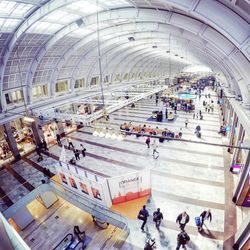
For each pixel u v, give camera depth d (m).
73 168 11.93
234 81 11.58
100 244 9.88
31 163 16.05
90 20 11.88
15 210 10.91
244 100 9.24
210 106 28.95
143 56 34.41
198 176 12.89
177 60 48.97
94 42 18.22
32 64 15.53
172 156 15.61
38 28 12.01
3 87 14.67
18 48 13.18
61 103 17.78
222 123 22.80
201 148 16.69
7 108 15.20
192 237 8.79
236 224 9.25
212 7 4.62
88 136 20.66
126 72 34.16
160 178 12.92
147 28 12.60
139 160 15.29
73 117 12.51
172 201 10.94
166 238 8.88
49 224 11.54
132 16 9.98
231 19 4.53
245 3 3.89
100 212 10.38
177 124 22.92
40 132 18.33
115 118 25.80
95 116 12.26
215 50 9.11
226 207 10.26
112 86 28.42
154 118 25.12
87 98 21.25
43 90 18.59
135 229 9.49
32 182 13.47
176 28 10.91
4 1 8.70
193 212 10.09
